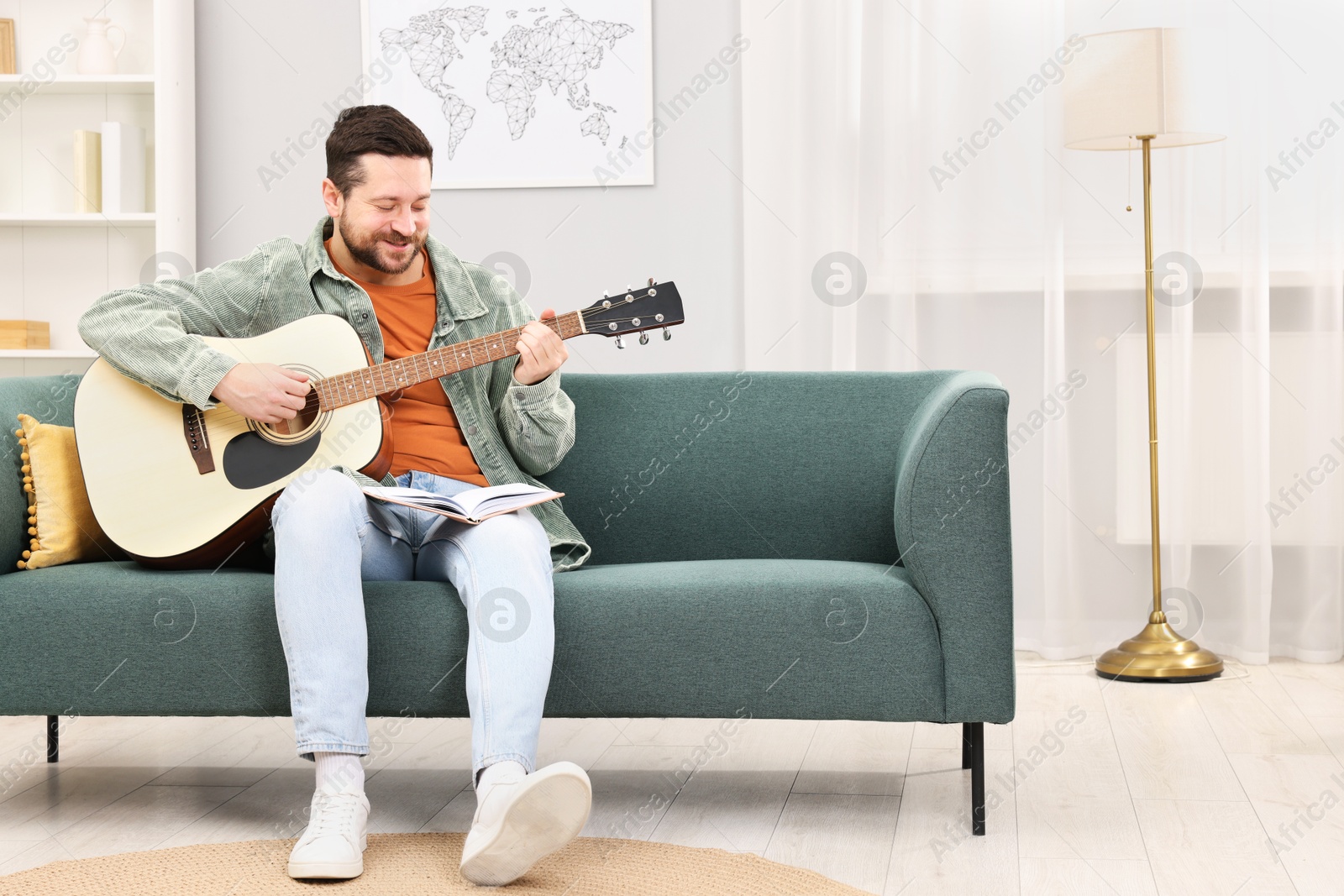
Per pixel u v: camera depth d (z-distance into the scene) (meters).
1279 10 2.85
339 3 3.23
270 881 1.38
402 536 1.70
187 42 3.22
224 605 1.62
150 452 1.73
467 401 1.87
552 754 2.08
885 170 3.00
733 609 1.61
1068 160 2.94
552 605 1.53
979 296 2.99
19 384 1.94
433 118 3.22
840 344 3.01
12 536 1.79
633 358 3.16
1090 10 2.92
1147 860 1.50
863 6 3.00
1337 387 2.85
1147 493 2.95
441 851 1.49
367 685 1.49
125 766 2.02
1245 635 2.85
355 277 1.89
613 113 3.17
